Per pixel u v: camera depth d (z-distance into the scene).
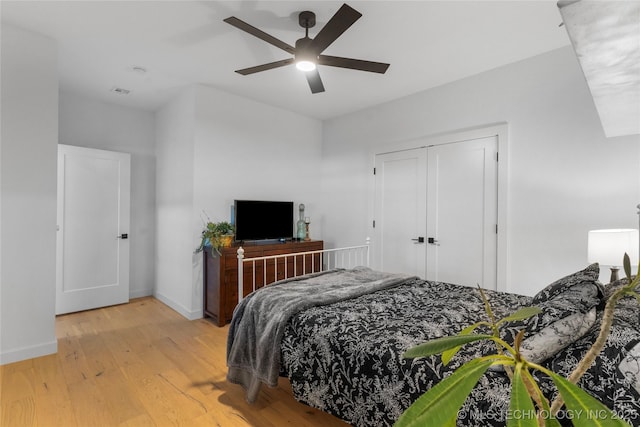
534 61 2.91
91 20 2.39
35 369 2.40
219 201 3.75
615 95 1.33
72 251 3.71
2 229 2.42
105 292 3.96
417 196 3.79
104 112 4.12
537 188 2.91
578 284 1.46
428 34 2.55
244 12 2.30
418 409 0.51
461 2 2.17
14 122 2.46
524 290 2.98
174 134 3.97
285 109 4.40
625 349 1.07
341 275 2.74
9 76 2.44
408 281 2.63
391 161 4.04
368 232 4.28
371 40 2.64
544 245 2.87
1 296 2.43
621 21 0.75
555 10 2.24
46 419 1.85
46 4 2.20
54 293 2.65
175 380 2.30
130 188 4.25
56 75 2.65
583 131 2.67
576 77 2.70
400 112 3.95
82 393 2.12
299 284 2.40
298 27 2.47
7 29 2.43
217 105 3.72
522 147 2.99
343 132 4.61
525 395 0.48
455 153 3.46
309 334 1.70
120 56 2.95
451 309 1.92
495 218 3.17
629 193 2.47
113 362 2.55
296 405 2.03
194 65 3.13
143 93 3.84
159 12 2.30
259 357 1.86
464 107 3.38
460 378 0.54
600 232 2.08
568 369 1.11
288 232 4.23
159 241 4.34
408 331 1.58
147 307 3.98
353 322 1.70
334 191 4.71
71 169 3.70
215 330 3.26
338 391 1.53
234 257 3.50
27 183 2.52
